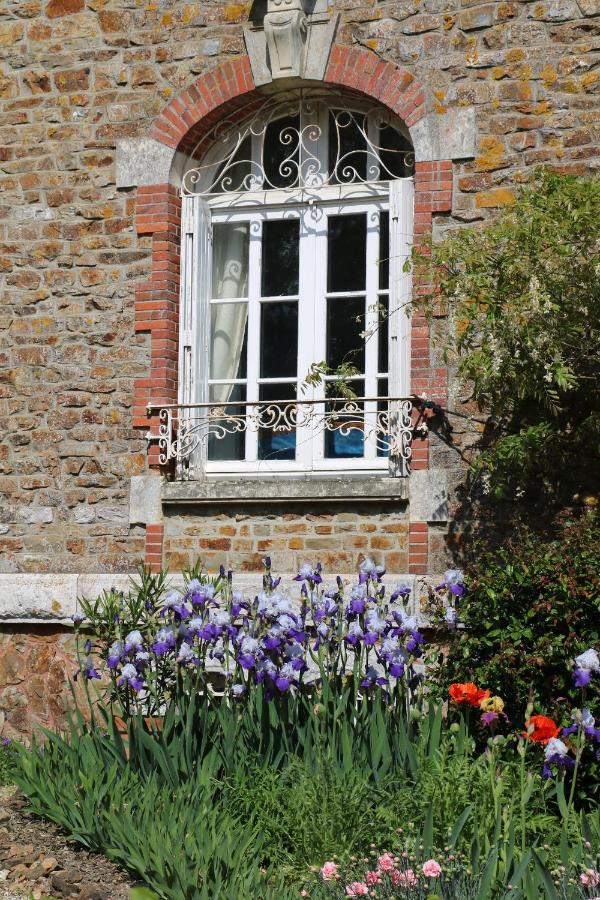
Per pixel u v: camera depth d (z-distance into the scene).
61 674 9.88
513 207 8.34
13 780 7.00
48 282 10.21
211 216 10.20
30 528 10.06
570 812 6.09
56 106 10.32
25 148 10.34
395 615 6.73
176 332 10.02
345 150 9.89
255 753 6.59
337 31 9.62
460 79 9.29
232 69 9.88
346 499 9.20
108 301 10.05
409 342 9.38
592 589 7.02
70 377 10.09
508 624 7.31
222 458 9.96
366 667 6.68
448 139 9.27
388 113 9.74
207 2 9.98
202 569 9.56
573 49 9.09
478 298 8.18
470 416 9.07
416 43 9.42
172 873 5.48
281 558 9.38
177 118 9.99
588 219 7.89
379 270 9.69
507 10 9.23
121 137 10.14
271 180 10.11
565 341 8.18
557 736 6.67
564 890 5.07
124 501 9.84
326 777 6.16
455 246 8.30
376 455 9.52
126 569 9.78
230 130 10.18
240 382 10.02
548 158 9.04
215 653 6.90
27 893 5.84
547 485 8.80
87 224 10.16
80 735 7.28
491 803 5.93
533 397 8.55
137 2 10.18
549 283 8.01
